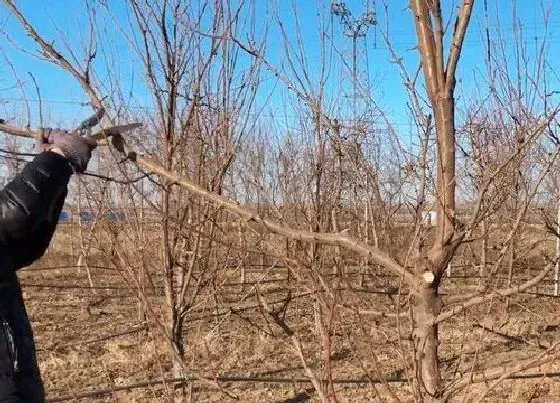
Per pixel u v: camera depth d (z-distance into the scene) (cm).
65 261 1409
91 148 203
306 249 235
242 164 460
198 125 396
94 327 870
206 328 757
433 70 213
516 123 281
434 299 223
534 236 795
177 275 509
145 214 379
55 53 235
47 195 188
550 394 530
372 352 229
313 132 282
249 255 497
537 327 744
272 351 710
